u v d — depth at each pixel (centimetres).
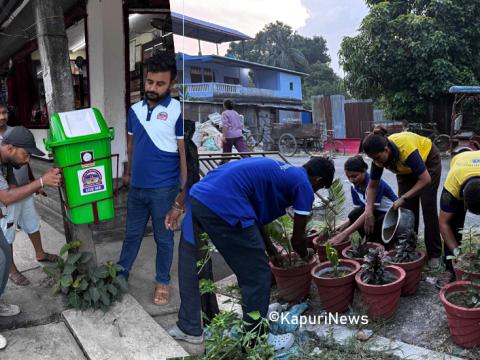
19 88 771
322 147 493
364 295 261
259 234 228
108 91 438
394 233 316
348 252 321
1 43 741
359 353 233
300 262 282
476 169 265
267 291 230
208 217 221
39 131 666
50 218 477
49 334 258
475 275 260
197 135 259
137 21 423
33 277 331
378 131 338
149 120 263
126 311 270
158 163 267
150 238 362
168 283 282
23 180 339
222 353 227
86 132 257
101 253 331
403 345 239
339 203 344
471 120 657
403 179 346
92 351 238
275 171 228
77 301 271
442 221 287
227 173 225
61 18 270
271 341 236
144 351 238
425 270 332
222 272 297
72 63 539
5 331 261
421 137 332
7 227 292
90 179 263
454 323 233
